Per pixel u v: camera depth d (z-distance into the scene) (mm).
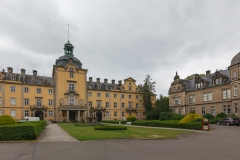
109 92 80125
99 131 25750
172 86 72562
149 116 71125
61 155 11125
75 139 17844
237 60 47250
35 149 13023
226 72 56156
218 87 55031
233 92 48312
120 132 24172
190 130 28359
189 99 65438
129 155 11086
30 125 18016
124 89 83812
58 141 16688
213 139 18547
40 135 21641
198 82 62656
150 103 80125
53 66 72000
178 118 48906
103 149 12891
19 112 62500
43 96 67125
